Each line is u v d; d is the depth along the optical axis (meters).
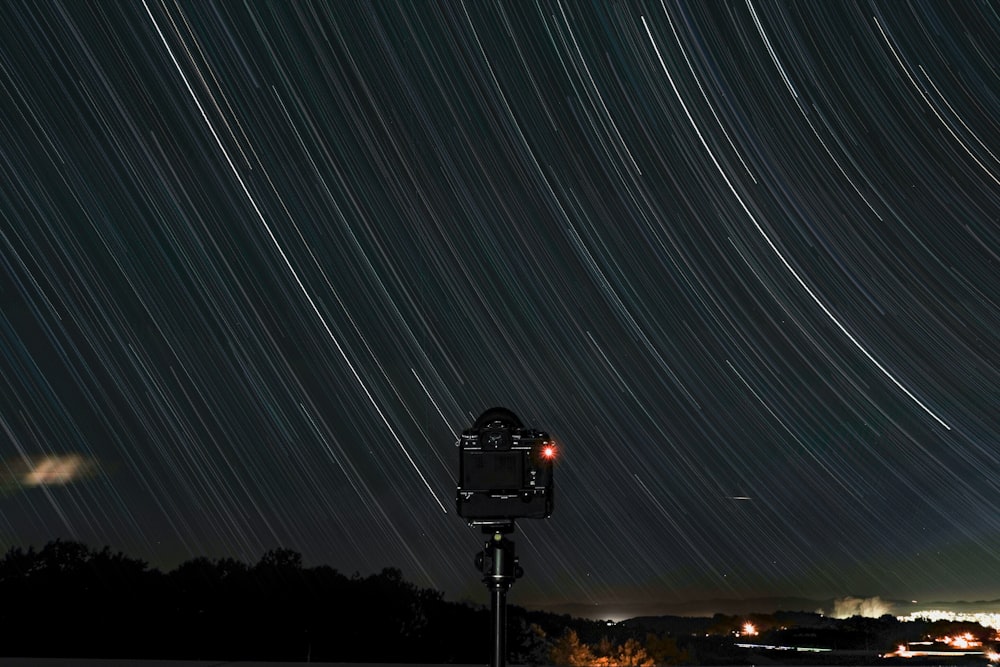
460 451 4.32
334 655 15.60
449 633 15.34
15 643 15.41
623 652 11.30
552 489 4.32
